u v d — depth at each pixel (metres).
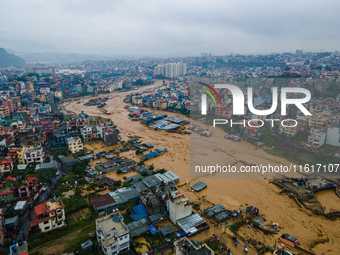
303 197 80.50
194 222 65.31
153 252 55.50
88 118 158.50
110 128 138.38
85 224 66.06
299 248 58.75
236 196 82.25
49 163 98.12
